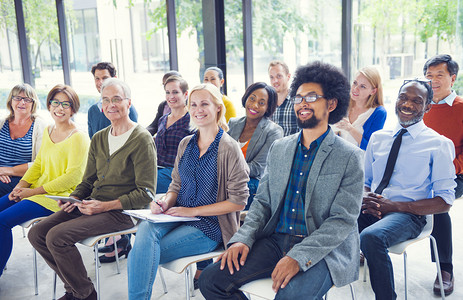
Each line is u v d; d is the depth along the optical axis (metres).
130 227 2.58
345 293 2.71
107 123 3.86
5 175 3.39
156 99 5.12
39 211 2.87
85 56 5.57
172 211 2.28
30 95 3.49
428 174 2.44
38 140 3.54
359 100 3.29
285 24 4.28
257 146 3.08
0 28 6.03
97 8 5.34
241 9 4.47
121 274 3.14
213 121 2.35
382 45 3.95
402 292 2.68
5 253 2.85
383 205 2.40
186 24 4.76
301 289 1.76
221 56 4.68
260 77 4.54
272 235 2.07
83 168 3.00
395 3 3.86
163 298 2.78
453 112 3.00
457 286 2.72
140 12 5.04
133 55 5.18
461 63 3.76
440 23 3.79
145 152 2.58
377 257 2.14
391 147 2.55
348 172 1.90
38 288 3.01
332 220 1.88
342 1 3.90
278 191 2.03
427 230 2.46
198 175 2.33
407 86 2.48
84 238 2.46
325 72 1.95
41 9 5.74
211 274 1.95
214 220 2.29
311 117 1.95
